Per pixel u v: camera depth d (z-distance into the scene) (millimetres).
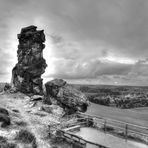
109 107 91250
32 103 27781
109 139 14281
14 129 15703
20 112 23109
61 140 14578
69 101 23672
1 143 12000
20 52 43344
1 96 34406
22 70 40844
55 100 26094
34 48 42094
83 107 23281
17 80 41188
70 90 25062
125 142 13664
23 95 36312
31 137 14109
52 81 27375
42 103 27766
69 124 19109
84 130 16938
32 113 23094
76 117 21781
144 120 58156
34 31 43688
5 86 43094
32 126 17969
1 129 14938
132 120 55062
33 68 40906
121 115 64312
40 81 41812
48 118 21438
